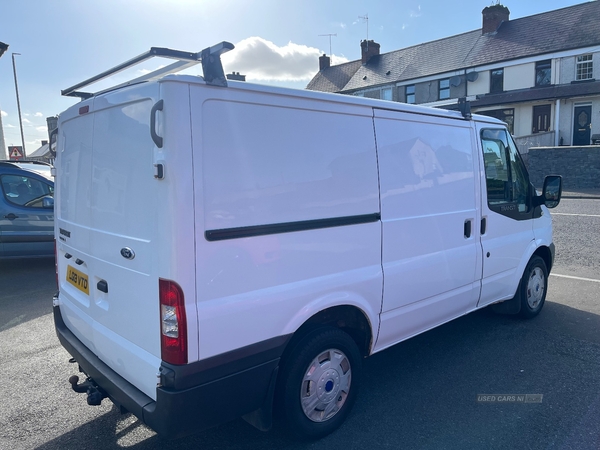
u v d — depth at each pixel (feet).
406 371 13.38
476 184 13.83
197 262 7.72
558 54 87.15
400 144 11.31
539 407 11.35
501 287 15.43
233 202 8.14
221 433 10.53
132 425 10.92
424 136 12.00
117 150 8.69
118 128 8.66
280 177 8.82
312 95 9.31
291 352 9.45
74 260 10.83
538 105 89.92
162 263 7.65
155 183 7.70
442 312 13.12
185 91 7.54
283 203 8.89
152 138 7.41
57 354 14.89
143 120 7.97
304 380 9.63
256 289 8.57
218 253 7.98
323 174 9.57
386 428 10.57
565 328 16.46
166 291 7.66
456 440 10.09
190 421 8.02
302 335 9.70
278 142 8.79
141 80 9.25
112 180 8.86
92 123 9.59
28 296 21.17
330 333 9.96
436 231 12.42
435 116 12.35
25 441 10.27
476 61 98.58
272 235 8.74
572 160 65.00
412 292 11.86
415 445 9.95
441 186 12.53
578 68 86.12
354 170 10.19
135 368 8.56
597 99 82.79
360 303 10.50
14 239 24.59
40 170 27.50
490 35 102.27
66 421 11.09
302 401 9.64
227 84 7.98
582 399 11.69
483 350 14.71
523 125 92.07
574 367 13.44
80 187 10.17
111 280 9.08
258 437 10.35
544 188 16.52
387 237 11.03
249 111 8.36
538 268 17.42
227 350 8.26
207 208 7.80
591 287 21.39
